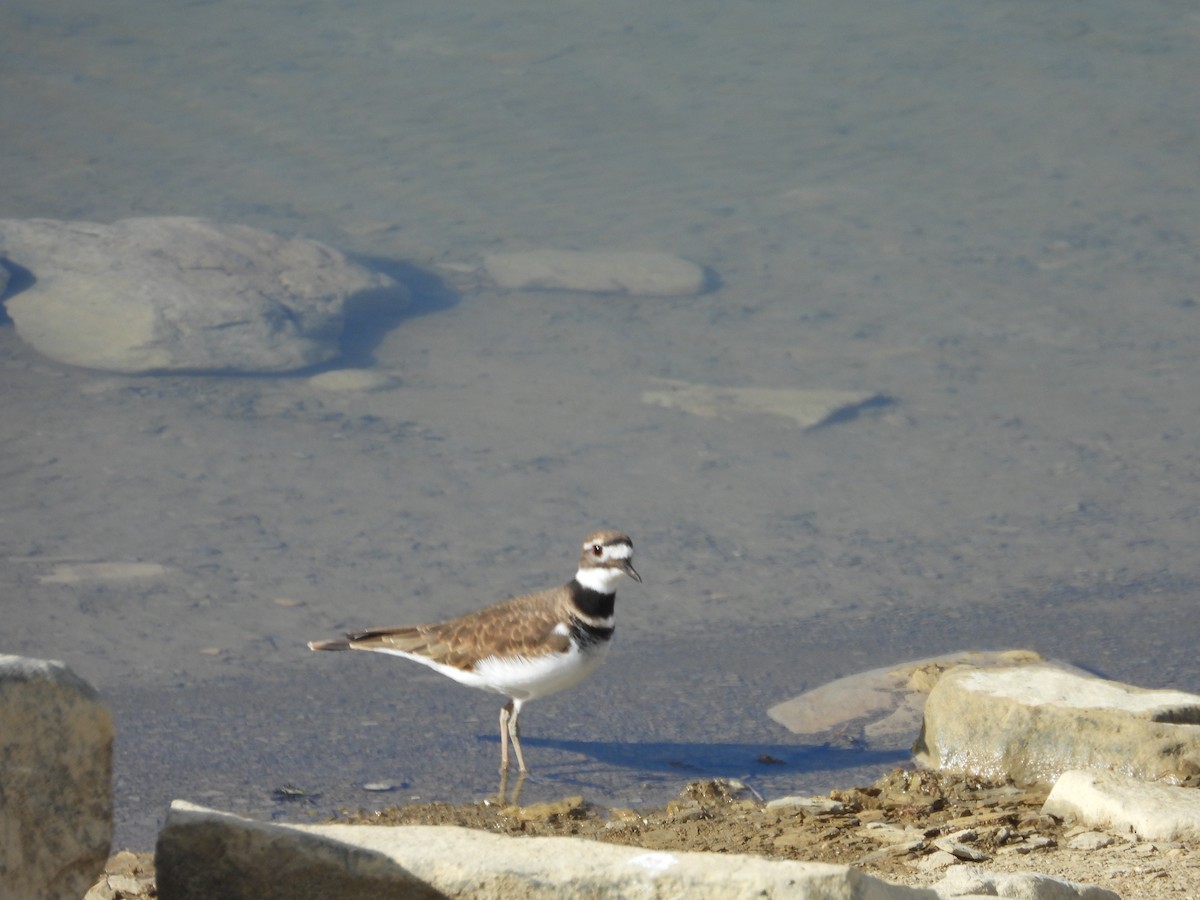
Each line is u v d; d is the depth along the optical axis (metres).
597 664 8.48
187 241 21.48
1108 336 22.14
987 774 7.87
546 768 8.58
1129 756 7.49
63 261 20.94
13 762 4.04
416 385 19.44
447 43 33.91
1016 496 15.92
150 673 10.62
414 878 4.39
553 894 4.28
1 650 11.08
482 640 8.53
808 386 19.84
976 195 28.02
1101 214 27.41
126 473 15.81
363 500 15.33
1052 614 12.09
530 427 17.98
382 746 9.01
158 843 4.62
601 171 28.53
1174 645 11.09
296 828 4.61
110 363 19.00
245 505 15.04
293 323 20.17
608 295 23.73
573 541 14.33
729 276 24.55
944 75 32.72
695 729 9.32
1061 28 35.34
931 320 22.75
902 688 9.72
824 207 27.55
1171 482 16.39
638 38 34.28
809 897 4.12
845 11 36.09
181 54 32.78
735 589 12.96
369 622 12.05
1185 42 34.31
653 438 17.73
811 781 8.27
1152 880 5.62
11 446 16.47
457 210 26.56
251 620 12.00
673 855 4.34
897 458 17.25
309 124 29.81
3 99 29.98
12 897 4.02
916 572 13.48
